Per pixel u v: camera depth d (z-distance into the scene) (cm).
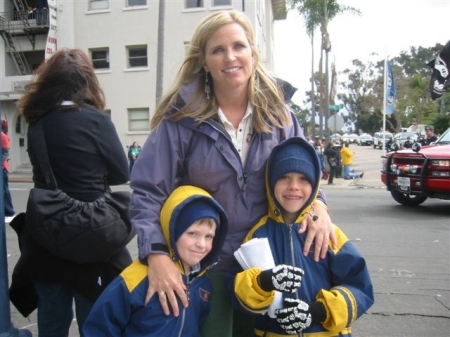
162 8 1551
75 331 334
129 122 2206
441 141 980
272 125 217
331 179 1675
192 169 206
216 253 200
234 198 209
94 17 2192
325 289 205
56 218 209
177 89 212
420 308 388
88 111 225
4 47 2358
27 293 242
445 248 605
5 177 725
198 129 204
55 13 2206
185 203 186
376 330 345
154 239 187
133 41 2164
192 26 2080
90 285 224
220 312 211
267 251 192
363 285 204
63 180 219
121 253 236
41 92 223
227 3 2058
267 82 217
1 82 2275
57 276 224
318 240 205
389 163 947
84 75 230
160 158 204
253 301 184
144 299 184
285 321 187
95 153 223
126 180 240
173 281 183
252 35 209
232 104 213
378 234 695
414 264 526
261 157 211
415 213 895
